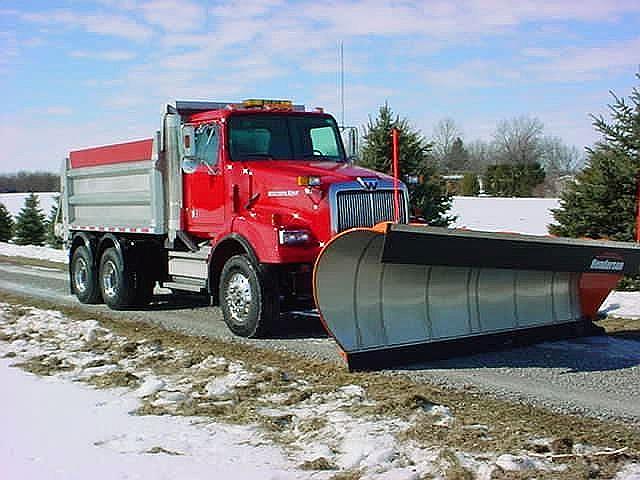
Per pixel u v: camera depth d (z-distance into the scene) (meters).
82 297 12.91
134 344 8.81
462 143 69.06
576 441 5.18
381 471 4.58
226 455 4.96
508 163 65.50
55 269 19.83
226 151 9.93
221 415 5.98
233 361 7.89
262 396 6.53
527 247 7.53
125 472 4.61
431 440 5.18
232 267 9.41
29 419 5.85
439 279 7.99
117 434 5.45
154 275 11.95
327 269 7.21
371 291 7.58
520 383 6.93
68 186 13.58
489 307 8.49
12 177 73.31
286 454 4.98
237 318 9.38
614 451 4.96
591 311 9.47
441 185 19.55
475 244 7.13
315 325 10.20
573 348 8.53
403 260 6.76
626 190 14.05
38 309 12.09
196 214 10.54
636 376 7.21
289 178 9.20
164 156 10.93
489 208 40.00
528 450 4.97
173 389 6.80
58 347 8.87
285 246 8.84
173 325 10.39
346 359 7.30
